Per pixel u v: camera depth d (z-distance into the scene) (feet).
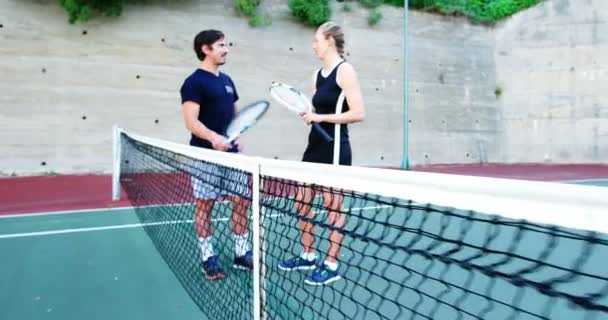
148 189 16.60
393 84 43.29
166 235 12.61
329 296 7.79
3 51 28.19
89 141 30.58
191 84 9.38
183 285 8.86
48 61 29.45
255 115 10.25
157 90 32.91
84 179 27.55
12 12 28.50
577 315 7.33
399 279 8.70
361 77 41.83
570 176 34.71
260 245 6.33
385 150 42.73
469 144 47.34
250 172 6.35
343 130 8.88
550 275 8.93
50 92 29.48
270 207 6.31
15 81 28.48
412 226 12.09
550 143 47.75
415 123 44.62
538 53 47.85
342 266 9.29
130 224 14.60
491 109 48.73
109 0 30.63
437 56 45.98
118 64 31.63
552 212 2.51
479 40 48.34
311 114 8.70
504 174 36.83
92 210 17.29
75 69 30.25
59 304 8.00
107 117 31.19
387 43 43.01
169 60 33.40
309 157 9.08
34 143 28.99
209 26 35.12
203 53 9.70
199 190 8.97
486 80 48.57
